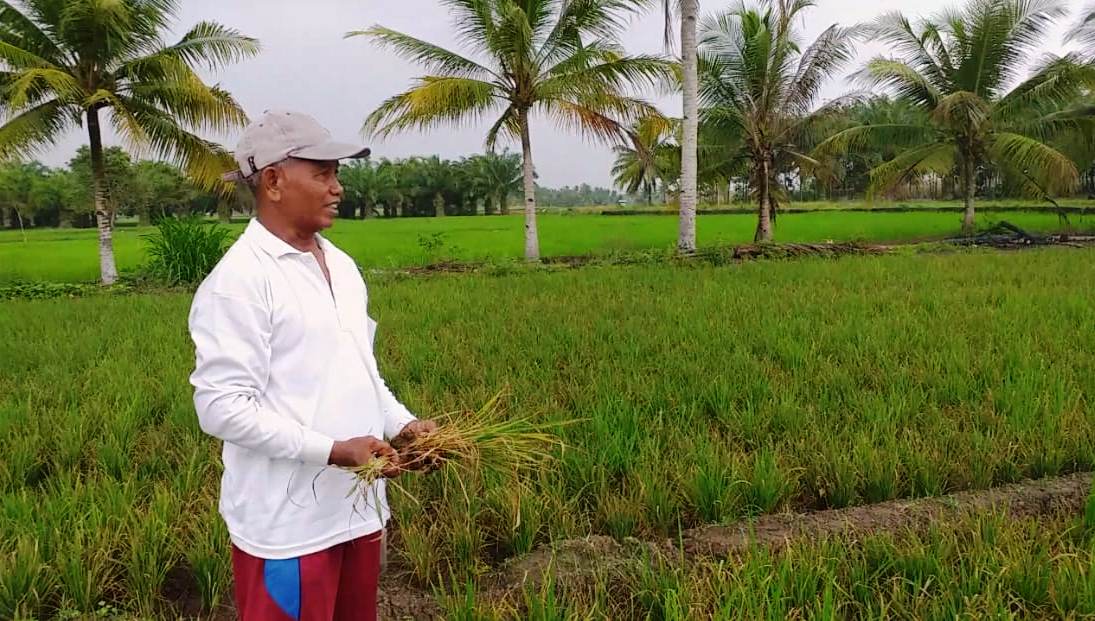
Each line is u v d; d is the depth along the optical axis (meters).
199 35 16.09
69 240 36.03
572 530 3.52
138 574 3.10
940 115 21.02
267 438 1.84
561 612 2.79
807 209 50.78
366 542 2.19
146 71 15.62
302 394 1.96
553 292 11.38
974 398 5.14
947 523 3.36
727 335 7.31
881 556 3.07
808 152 24.30
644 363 6.31
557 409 5.09
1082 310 8.16
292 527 1.98
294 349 1.94
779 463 4.14
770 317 8.23
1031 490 3.85
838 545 3.11
